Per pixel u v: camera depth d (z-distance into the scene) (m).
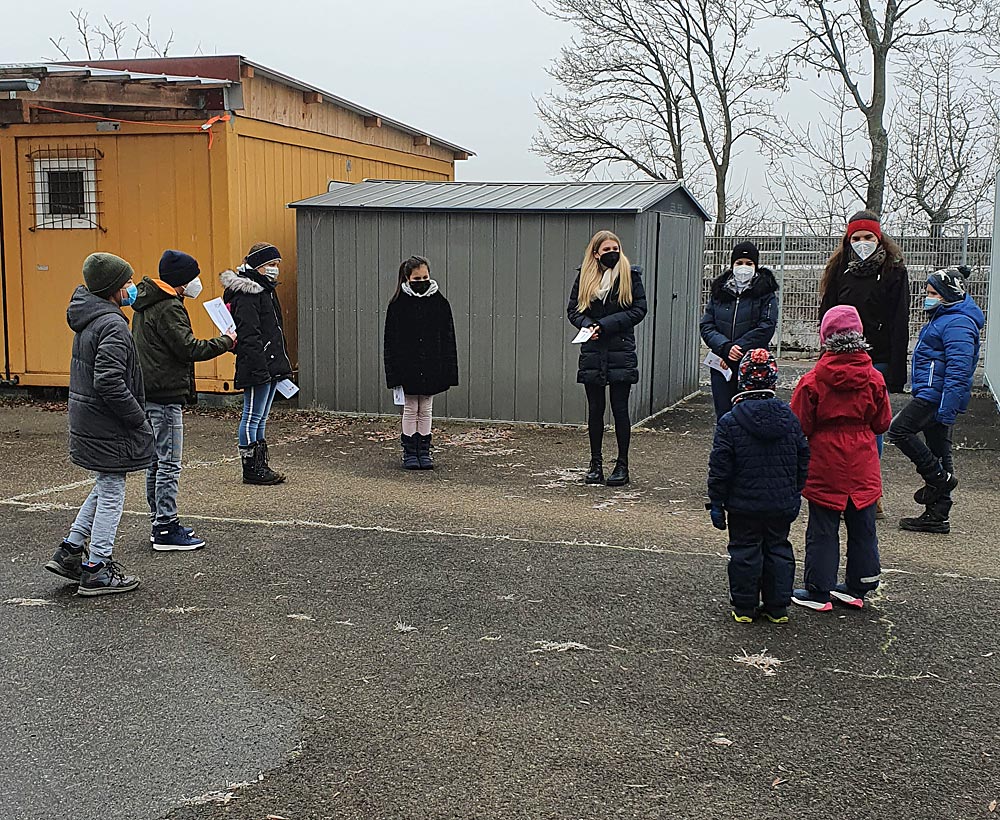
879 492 4.93
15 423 9.97
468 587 5.23
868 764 3.49
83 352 4.91
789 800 3.26
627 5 20.80
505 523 6.46
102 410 4.93
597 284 7.39
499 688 4.06
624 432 7.56
